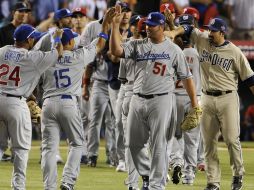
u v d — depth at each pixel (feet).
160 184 106.22
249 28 245.24
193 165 130.62
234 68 118.32
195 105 108.47
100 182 131.23
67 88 112.06
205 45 118.42
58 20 137.49
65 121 112.57
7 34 157.79
